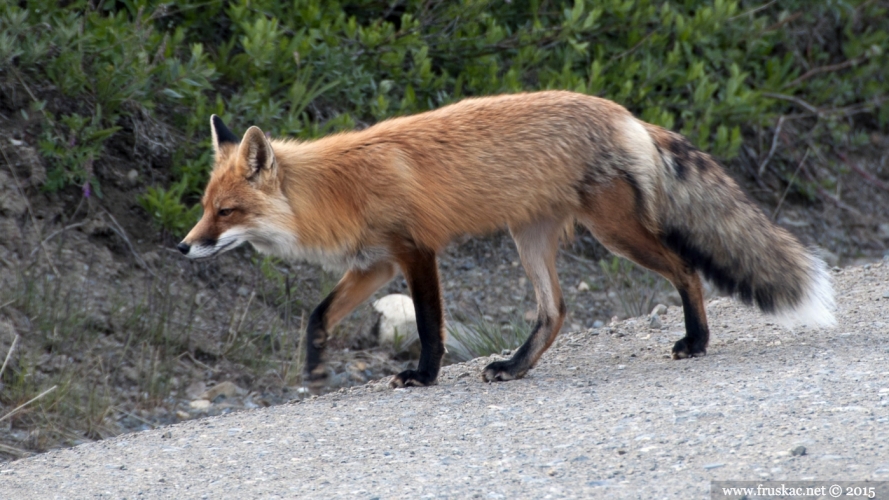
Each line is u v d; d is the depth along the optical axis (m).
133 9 33.19
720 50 44.50
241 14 33.94
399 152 21.41
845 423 15.16
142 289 29.09
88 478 16.02
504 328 32.38
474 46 38.00
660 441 15.31
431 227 21.31
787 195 45.97
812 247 23.14
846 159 48.78
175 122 33.59
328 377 24.64
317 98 35.84
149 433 19.56
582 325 33.94
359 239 21.48
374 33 35.28
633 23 39.91
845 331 23.34
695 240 22.39
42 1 31.30
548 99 22.33
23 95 30.58
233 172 21.20
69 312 26.42
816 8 50.09
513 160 21.50
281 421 19.25
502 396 19.95
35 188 29.50
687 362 21.81
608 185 21.61
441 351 21.89
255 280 31.59
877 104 50.97
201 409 25.47
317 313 22.39
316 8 35.00
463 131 21.72
